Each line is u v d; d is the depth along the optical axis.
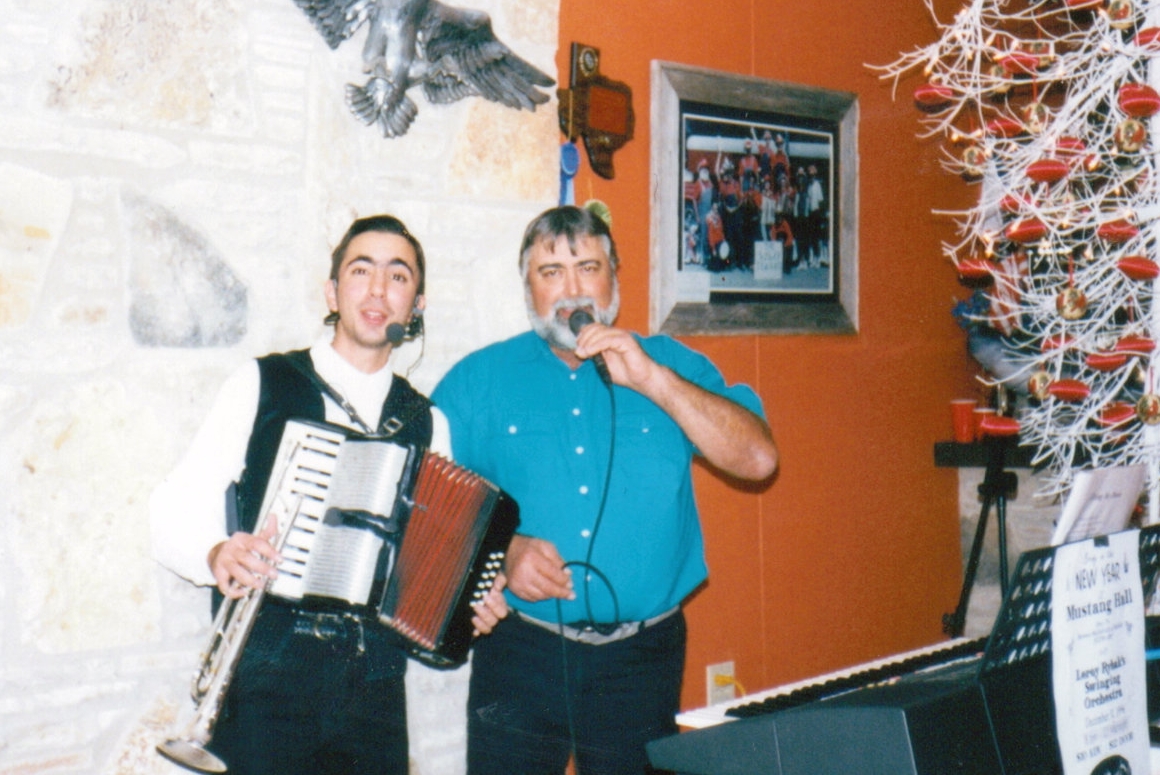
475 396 2.50
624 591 2.37
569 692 2.35
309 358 2.28
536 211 2.92
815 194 3.63
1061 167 2.52
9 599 2.22
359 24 2.60
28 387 2.24
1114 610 1.62
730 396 2.56
